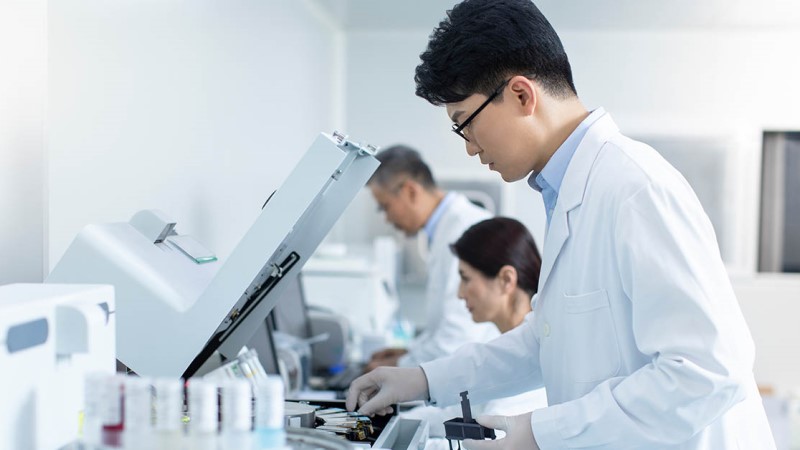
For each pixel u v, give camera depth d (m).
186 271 1.26
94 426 0.81
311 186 1.08
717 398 1.09
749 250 4.47
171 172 1.90
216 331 1.24
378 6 3.89
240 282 1.10
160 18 1.82
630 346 1.23
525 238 1.91
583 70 4.56
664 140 4.51
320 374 2.98
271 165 2.93
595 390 1.19
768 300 4.46
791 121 4.43
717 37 4.46
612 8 3.89
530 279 1.89
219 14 2.26
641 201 1.18
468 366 1.55
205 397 0.80
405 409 2.21
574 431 1.16
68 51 1.42
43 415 0.83
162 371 1.12
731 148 4.46
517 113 1.28
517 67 1.25
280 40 3.06
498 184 4.55
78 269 1.15
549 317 1.36
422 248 4.54
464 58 1.25
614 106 4.55
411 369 1.51
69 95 1.43
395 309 4.06
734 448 1.27
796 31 4.39
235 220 2.45
